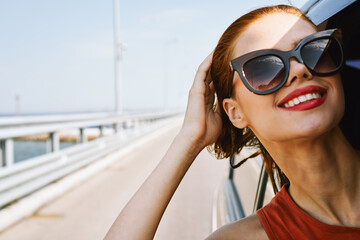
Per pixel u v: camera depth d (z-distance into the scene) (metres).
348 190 0.83
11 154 4.50
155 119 22.38
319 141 0.79
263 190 1.54
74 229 3.87
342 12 0.93
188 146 1.02
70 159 6.51
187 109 1.06
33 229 3.89
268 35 0.83
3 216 4.13
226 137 1.15
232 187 2.79
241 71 0.83
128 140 12.09
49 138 6.07
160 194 0.94
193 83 1.08
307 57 0.75
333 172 0.82
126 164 8.39
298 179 0.86
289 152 0.83
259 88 0.80
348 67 1.06
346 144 0.83
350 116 1.09
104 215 4.36
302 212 0.84
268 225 0.87
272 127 0.80
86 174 7.00
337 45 0.77
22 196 4.98
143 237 0.88
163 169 0.98
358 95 1.07
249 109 0.85
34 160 5.04
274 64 0.78
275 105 0.79
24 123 5.05
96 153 8.41
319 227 0.81
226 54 0.93
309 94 0.76
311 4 1.07
